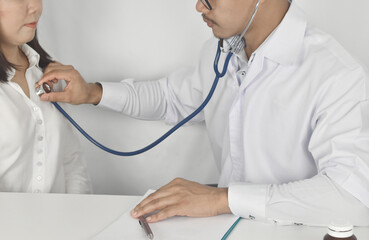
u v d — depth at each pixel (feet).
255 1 4.49
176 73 6.40
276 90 4.71
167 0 6.64
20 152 4.88
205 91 5.82
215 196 3.87
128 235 3.54
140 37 6.79
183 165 7.10
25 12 4.71
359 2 6.33
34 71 5.27
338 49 4.61
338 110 4.24
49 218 3.85
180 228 3.66
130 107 6.08
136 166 7.14
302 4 6.45
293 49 4.64
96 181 7.19
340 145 4.06
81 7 6.73
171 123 6.54
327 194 3.78
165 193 3.92
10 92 4.86
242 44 4.83
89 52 6.86
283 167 4.73
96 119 7.00
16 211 3.99
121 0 6.70
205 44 5.96
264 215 3.77
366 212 3.78
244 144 4.84
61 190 5.48
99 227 3.69
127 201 4.14
